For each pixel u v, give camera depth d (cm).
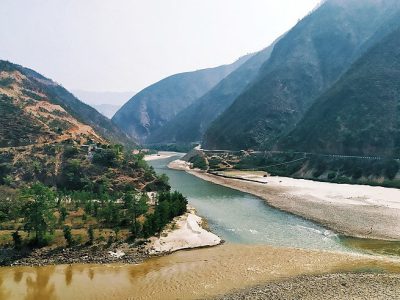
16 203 6028
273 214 7412
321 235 5881
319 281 3975
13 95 13925
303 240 5631
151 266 4581
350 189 10156
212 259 4794
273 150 17450
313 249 5169
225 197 9450
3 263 4662
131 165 9900
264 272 4325
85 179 9006
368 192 9525
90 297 3816
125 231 5550
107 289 3978
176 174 14925
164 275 4300
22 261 4712
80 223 5841
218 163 17325
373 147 13300
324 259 4719
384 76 15838
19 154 9606
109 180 9056
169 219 6306
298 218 7031
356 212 7231
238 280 4116
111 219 5906
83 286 4062
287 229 6269
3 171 8881
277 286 3891
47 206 5131
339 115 15500
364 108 14938
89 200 6906
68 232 5094
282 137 17962
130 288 3988
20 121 11400
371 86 15688
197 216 7031
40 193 5175
